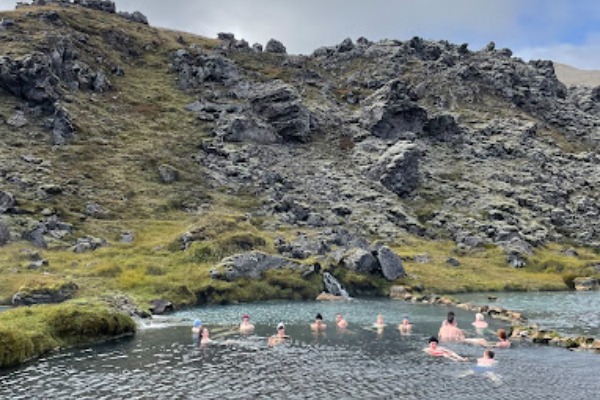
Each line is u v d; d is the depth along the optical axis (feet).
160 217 282.77
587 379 96.63
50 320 123.24
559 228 387.34
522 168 454.81
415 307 191.31
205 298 194.59
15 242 219.20
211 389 89.20
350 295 223.71
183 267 211.20
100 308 135.74
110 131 368.68
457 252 318.45
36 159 305.32
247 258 214.48
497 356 114.32
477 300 215.51
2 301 161.58
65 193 280.72
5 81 359.46
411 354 115.65
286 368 103.30
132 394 86.17
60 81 396.57
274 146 414.82
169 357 111.45
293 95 443.32
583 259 333.62
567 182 452.76
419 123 474.90
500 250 323.37
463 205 388.37
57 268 197.06
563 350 120.47
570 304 205.16
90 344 123.24
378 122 458.50
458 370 102.42
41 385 90.63
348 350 119.24
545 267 307.17
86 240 233.55
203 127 409.49
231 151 378.53
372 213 348.18
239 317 165.48
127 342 126.00
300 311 179.32
